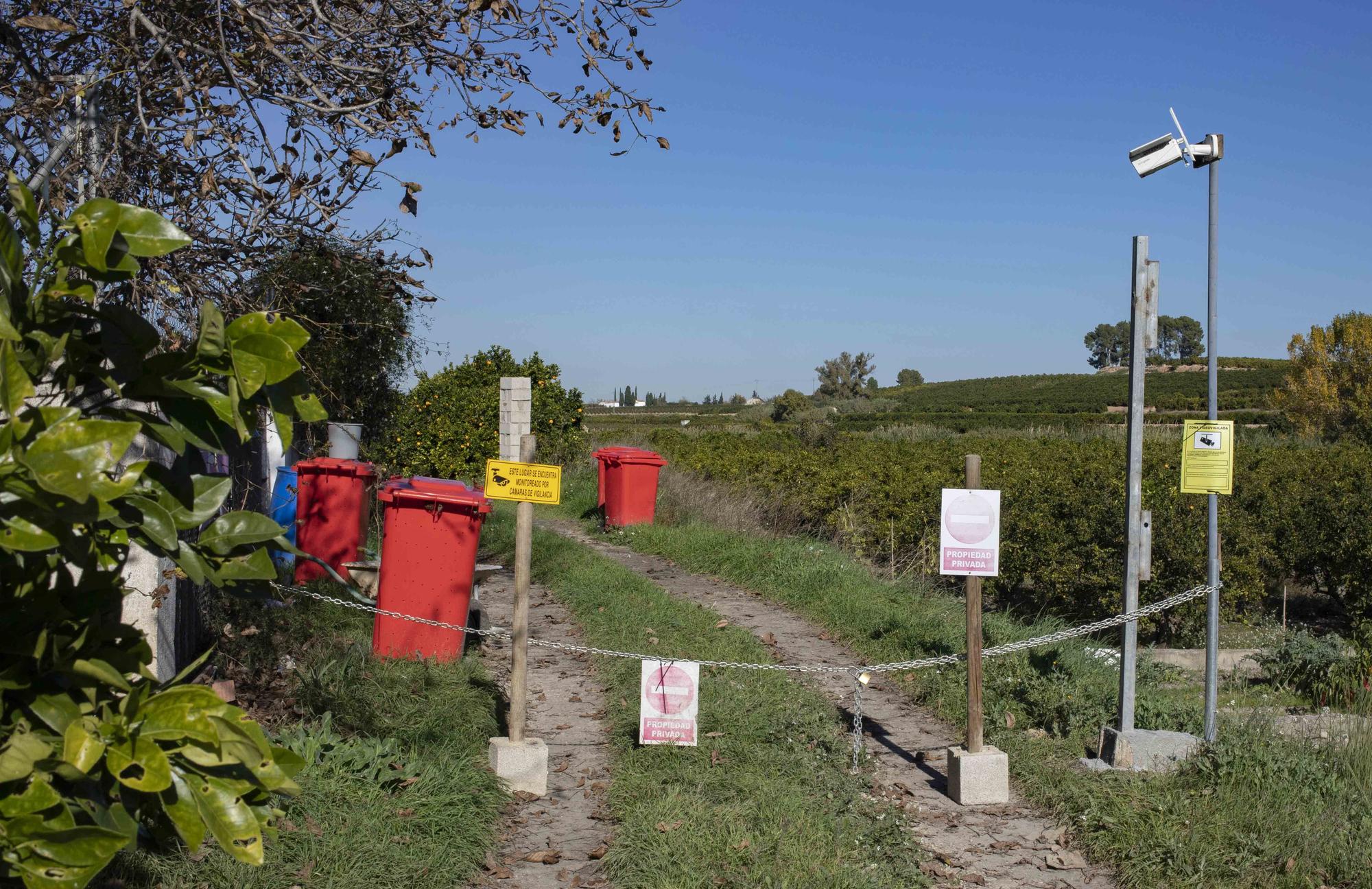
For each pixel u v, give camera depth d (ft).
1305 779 18.29
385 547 24.12
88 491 5.94
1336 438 138.41
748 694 23.17
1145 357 19.99
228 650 22.00
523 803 17.74
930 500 43.65
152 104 16.84
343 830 14.73
